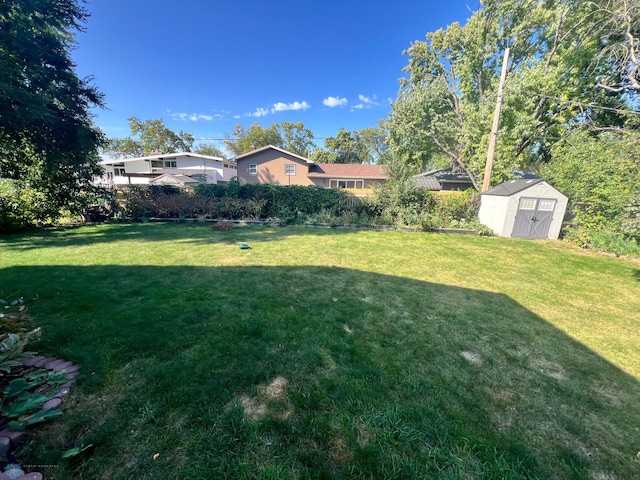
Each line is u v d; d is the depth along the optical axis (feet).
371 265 17.19
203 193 35.60
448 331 9.55
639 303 12.84
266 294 11.97
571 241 26.40
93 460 4.49
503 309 11.62
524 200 28.07
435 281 14.74
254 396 6.10
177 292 11.78
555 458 4.98
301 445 4.98
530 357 8.25
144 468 4.42
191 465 4.51
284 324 9.39
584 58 38.45
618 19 32.27
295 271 15.42
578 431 5.61
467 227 30.99
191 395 5.99
